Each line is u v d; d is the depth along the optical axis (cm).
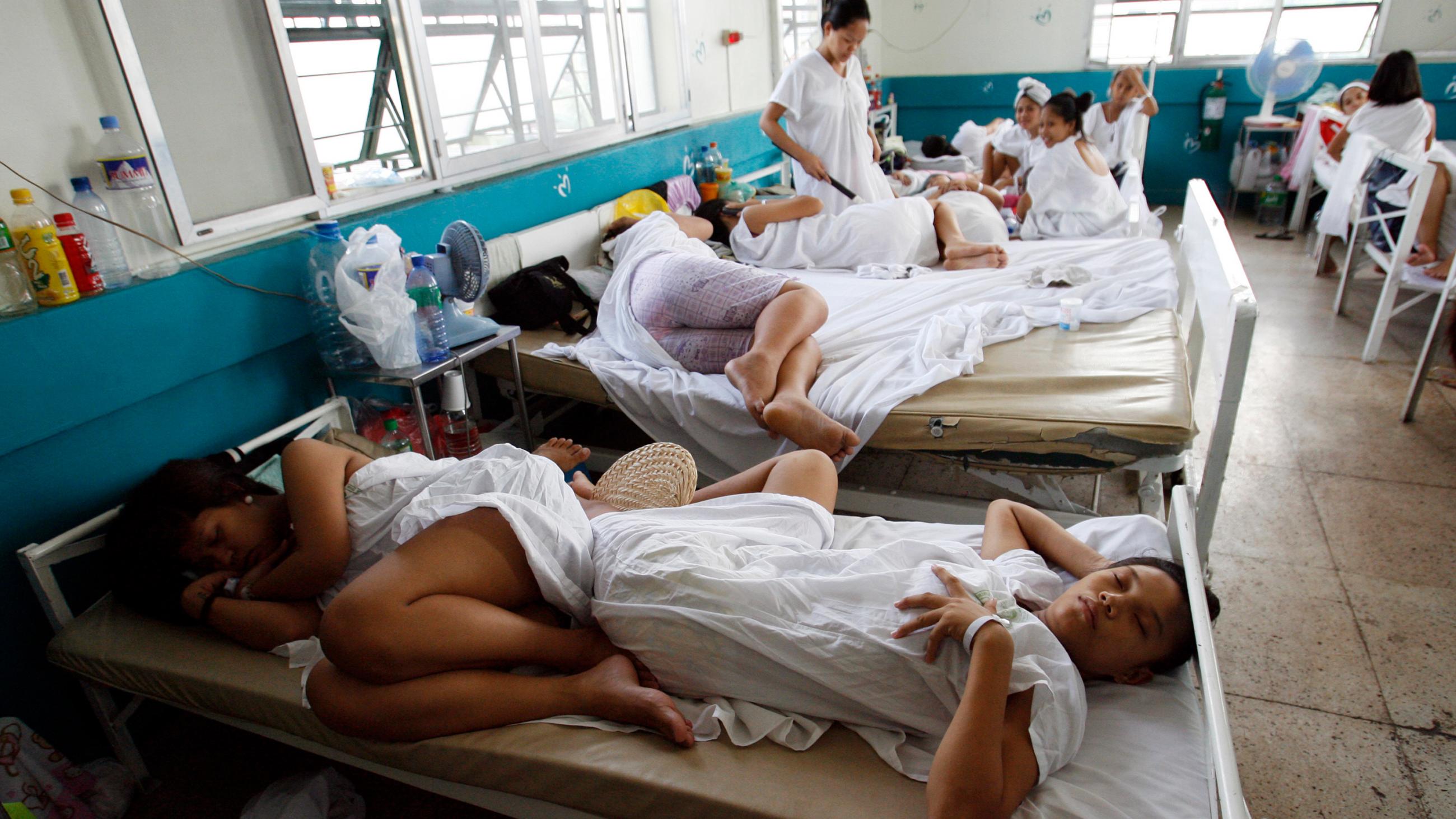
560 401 300
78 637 147
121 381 165
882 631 117
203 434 187
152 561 140
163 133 175
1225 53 609
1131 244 306
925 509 203
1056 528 150
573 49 321
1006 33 655
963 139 598
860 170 365
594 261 310
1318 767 151
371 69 232
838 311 260
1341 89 580
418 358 201
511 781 118
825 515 151
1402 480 241
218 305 183
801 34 544
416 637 118
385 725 119
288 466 144
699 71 417
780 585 123
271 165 204
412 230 238
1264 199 560
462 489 141
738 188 402
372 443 194
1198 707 121
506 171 285
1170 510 144
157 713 180
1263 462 255
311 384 213
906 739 117
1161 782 107
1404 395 295
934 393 198
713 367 229
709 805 108
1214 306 193
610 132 341
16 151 154
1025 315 241
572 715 122
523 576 133
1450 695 164
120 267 168
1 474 150
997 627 108
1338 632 183
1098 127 462
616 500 167
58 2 158
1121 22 623
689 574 124
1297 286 428
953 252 303
